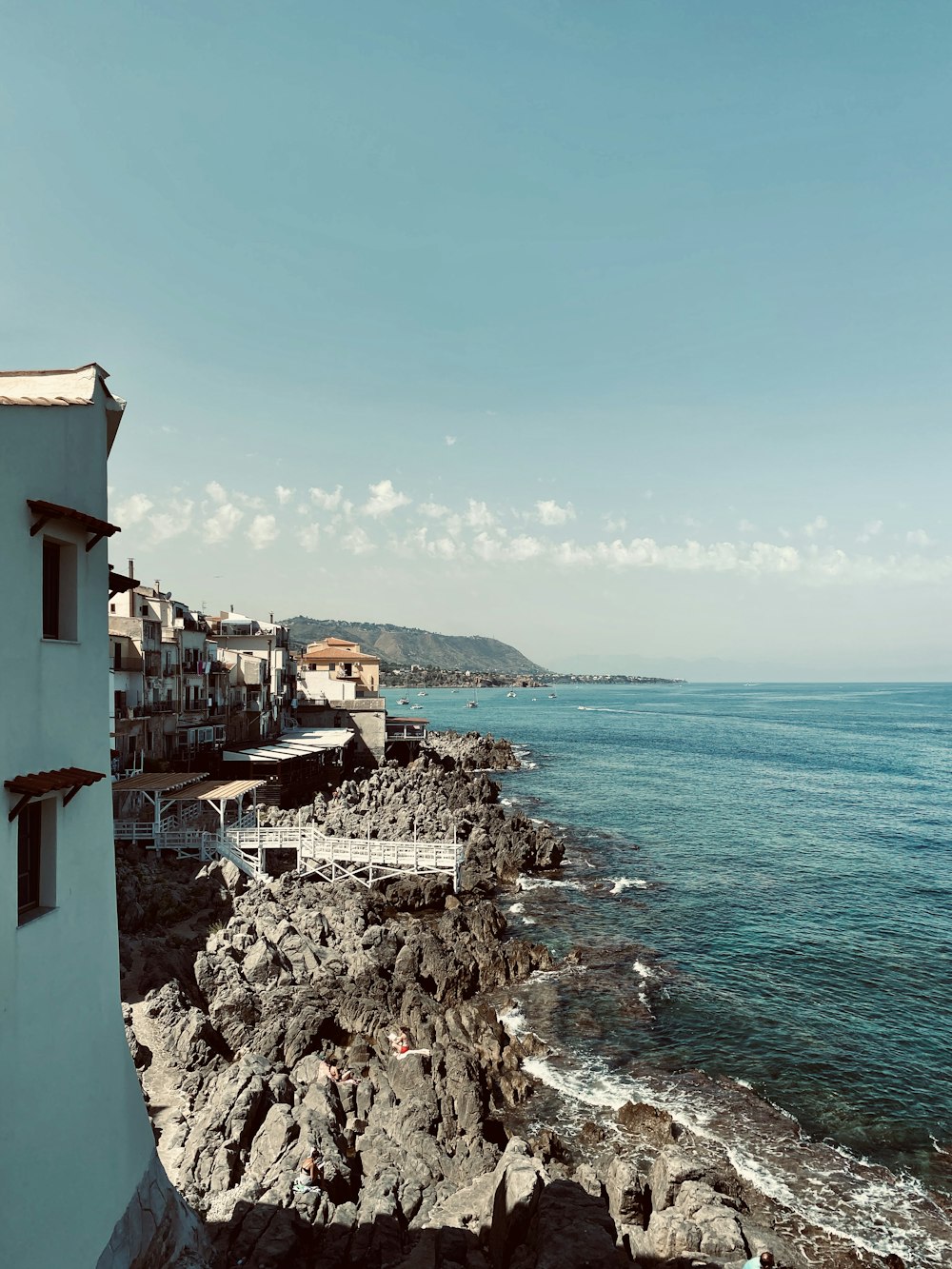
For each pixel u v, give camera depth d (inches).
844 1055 1341.0
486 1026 1366.9
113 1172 554.6
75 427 566.3
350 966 1530.5
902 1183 1018.7
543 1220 678.5
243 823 2146.9
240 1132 908.0
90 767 567.8
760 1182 1008.2
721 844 2883.9
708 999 1547.7
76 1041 521.7
